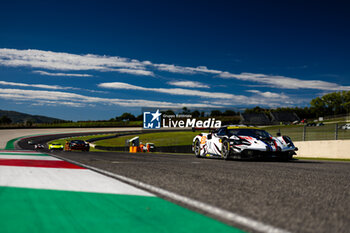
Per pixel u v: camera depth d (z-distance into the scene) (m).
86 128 87.75
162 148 27.62
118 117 103.38
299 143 14.38
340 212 1.99
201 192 2.69
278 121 31.45
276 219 1.79
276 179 3.59
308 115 55.56
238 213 1.93
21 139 57.72
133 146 32.12
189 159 7.98
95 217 1.88
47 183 3.24
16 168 4.80
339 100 83.94
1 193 2.65
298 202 2.29
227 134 7.88
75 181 3.42
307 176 3.93
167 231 1.61
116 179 3.62
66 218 1.85
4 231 1.59
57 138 63.31
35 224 1.72
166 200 2.40
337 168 5.37
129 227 1.67
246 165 5.77
